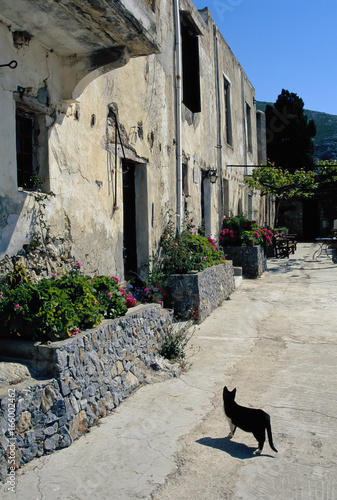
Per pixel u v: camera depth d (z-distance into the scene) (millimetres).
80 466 3182
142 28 4379
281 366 5551
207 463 3277
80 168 5270
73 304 3994
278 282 12195
